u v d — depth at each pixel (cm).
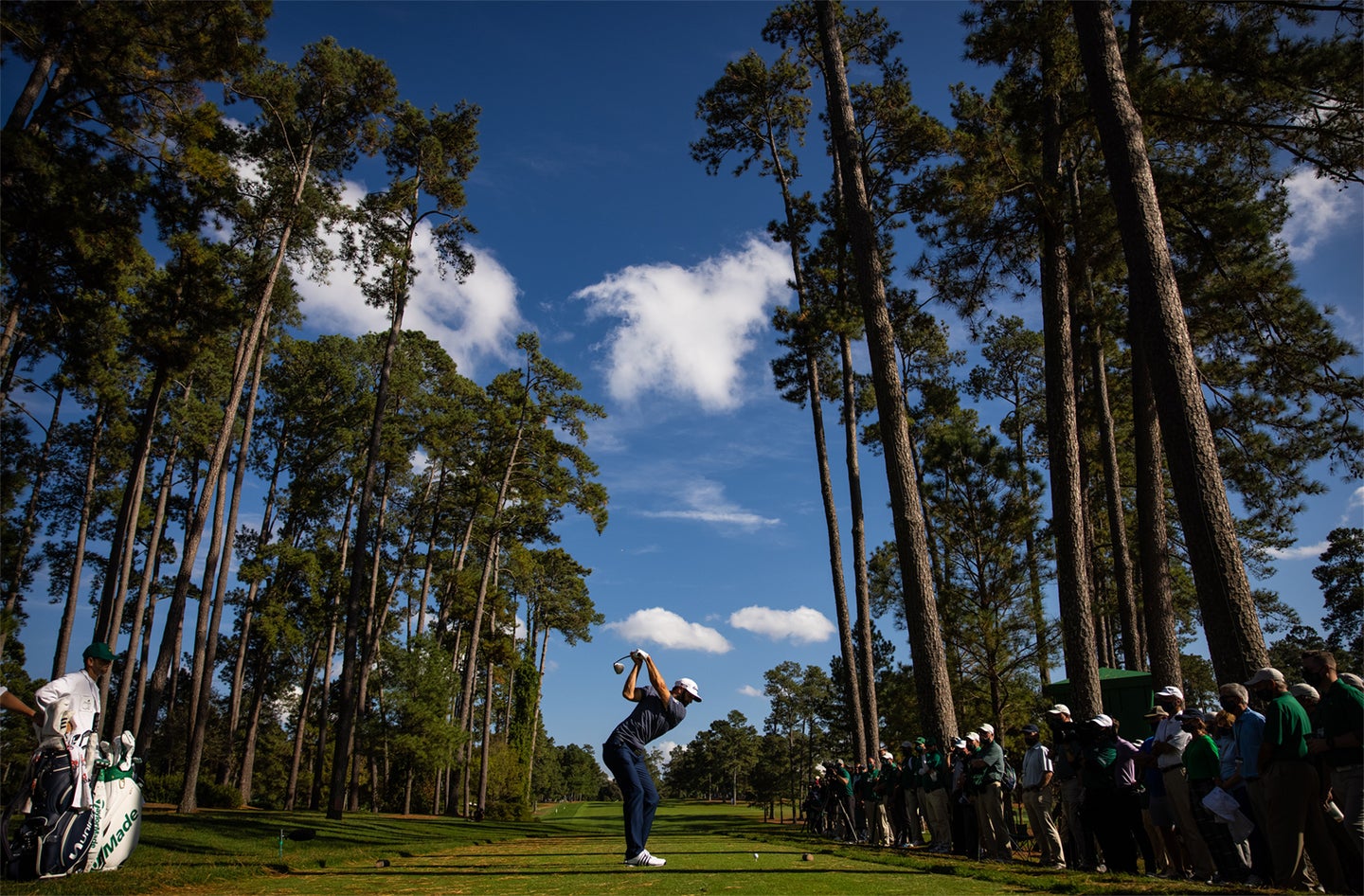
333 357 3628
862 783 1449
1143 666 1919
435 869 679
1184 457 916
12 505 2572
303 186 2147
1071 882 579
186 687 4409
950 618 2438
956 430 2648
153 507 3316
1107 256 1503
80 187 1469
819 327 2170
